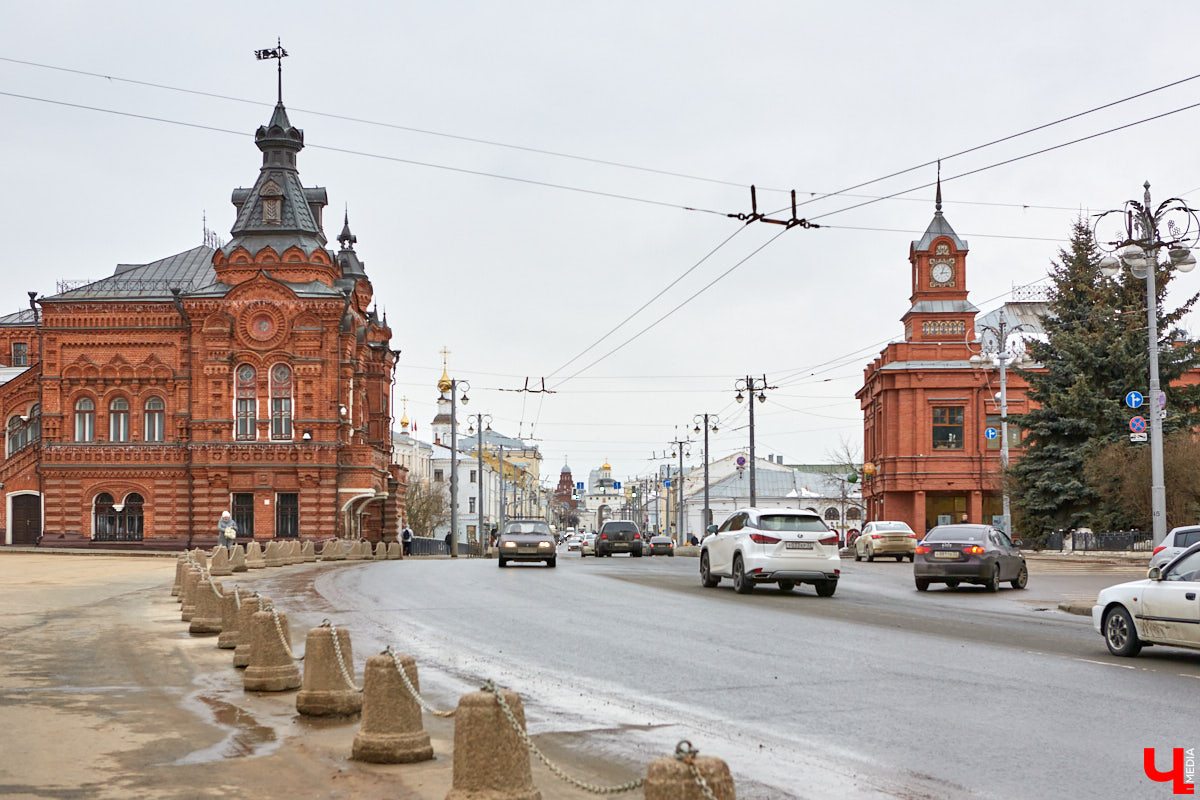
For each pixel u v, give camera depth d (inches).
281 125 2448.3
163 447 2370.8
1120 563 1684.3
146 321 2402.8
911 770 338.0
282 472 2338.8
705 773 211.3
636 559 2281.0
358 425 2603.3
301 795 320.2
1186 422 1907.0
